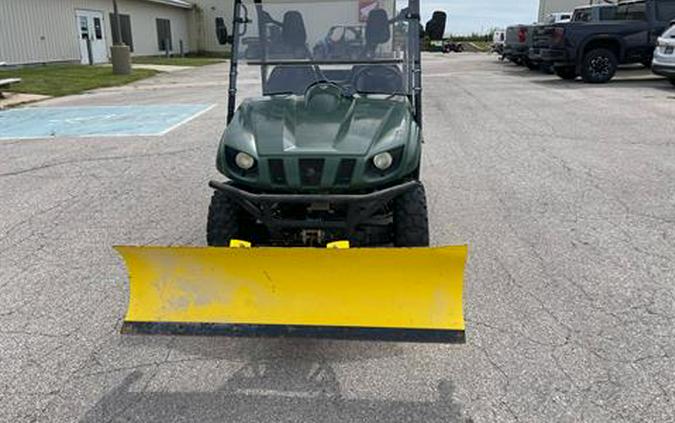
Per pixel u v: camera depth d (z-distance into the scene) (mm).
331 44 4359
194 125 10305
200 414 2777
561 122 9781
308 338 2885
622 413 2707
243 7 4367
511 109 11359
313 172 3344
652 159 7215
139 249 2965
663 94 12703
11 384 3012
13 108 13281
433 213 5422
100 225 5320
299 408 2809
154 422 2727
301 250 2869
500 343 3297
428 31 4270
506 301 3766
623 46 14844
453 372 3055
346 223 3357
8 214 5668
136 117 11438
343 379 3027
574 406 2764
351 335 2857
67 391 2955
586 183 6305
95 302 3877
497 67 23969
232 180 3602
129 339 3434
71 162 7672
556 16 24219
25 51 22047
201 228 5199
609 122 9648
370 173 3375
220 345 3365
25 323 3619
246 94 4621
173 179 6773
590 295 3830
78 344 3381
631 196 5840
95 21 26750
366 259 2840
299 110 3871
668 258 4387
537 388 2902
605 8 16281
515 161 7281
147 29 32875
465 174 6730
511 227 5051
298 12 4324
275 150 3410
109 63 26906
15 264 4500
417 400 2848
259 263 2932
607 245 4645
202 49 39594
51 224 5371
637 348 3219
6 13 20938
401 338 2830
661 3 14570
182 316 2986
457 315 2830
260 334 2912
